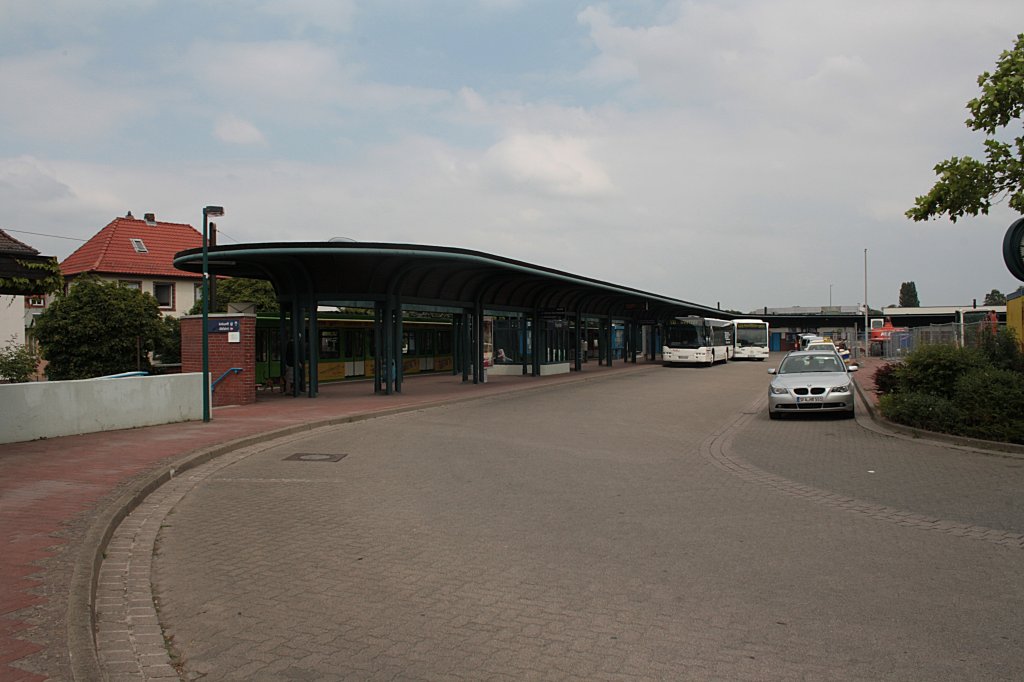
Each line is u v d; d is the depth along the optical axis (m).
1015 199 10.69
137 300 32.66
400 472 10.59
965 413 13.00
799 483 9.55
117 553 6.62
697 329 44.22
